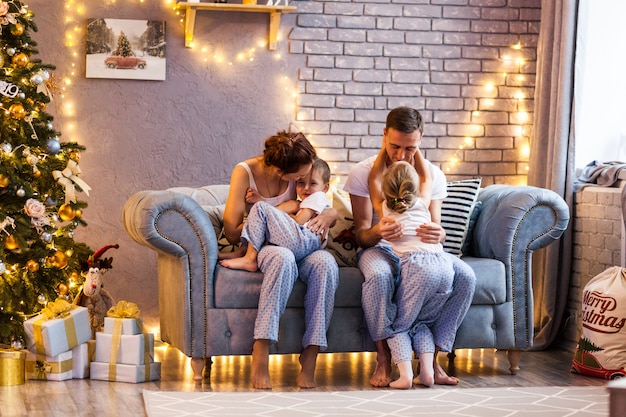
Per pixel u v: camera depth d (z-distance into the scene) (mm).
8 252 4168
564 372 4375
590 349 4250
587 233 4895
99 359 4031
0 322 4137
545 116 5141
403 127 4035
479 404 3580
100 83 5047
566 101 4945
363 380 4098
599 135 5137
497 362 4637
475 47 5398
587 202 4887
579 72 4906
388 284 3934
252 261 3930
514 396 3734
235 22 5160
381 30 5305
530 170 5289
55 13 4984
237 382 4008
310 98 5246
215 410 3418
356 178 4203
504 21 5422
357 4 5277
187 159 5145
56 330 3938
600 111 5121
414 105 5355
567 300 5070
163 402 3539
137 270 5125
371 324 3947
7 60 4219
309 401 3600
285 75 5223
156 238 3830
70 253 4355
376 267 3943
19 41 4234
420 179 4176
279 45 5211
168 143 5125
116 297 5102
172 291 4066
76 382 3965
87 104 5035
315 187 4121
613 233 4656
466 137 5414
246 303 3916
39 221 4156
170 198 3854
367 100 5301
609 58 5102
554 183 4961
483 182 5438
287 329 3934
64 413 3387
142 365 3994
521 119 5445
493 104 5430
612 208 4664
